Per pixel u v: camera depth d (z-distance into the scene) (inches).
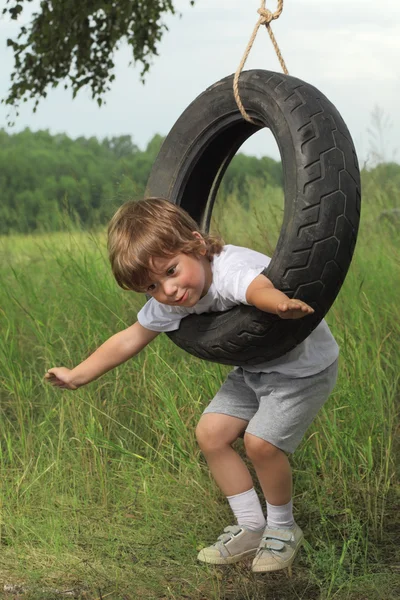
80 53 313.9
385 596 117.0
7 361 204.5
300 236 109.8
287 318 104.4
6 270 285.9
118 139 730.8
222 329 117.4
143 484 154.4
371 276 244.4
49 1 297.1
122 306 233.1
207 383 174.9
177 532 140.9
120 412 185.9
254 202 342.0
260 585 123.6
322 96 119.1
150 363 191.3
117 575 124.8
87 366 129.4
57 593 121.3
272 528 122.2
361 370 172.1
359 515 141.6
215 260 116.7
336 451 151.9
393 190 322.7
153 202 115.1
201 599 120.6
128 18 313.6
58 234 295.7
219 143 138.6
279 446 118.6
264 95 121.3
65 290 249.9
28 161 1042.7
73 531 142.1
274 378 120.9
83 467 163.2
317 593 121.6
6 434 182.7
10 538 139.3
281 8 125.4
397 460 163.0
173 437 167.6
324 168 111.3
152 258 110.0
